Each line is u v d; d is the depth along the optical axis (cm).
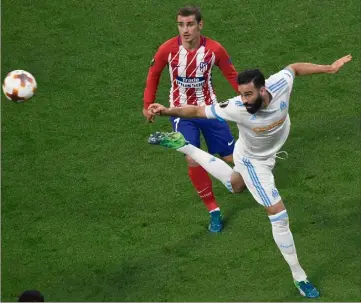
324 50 3559
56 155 3170
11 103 3422
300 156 3077
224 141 2820
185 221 2856
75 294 2614
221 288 2591
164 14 3806
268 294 2555
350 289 2552
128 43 3684
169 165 3097
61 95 3456
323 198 2888
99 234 2828
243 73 2312
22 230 2859
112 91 3462
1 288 2644
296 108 3306
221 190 2981
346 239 2727
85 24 3784
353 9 3744
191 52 2698
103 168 3102
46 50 3675
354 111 3266
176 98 2794
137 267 2691
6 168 3120
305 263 2655
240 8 3788
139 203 2941
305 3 3788
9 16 3841
